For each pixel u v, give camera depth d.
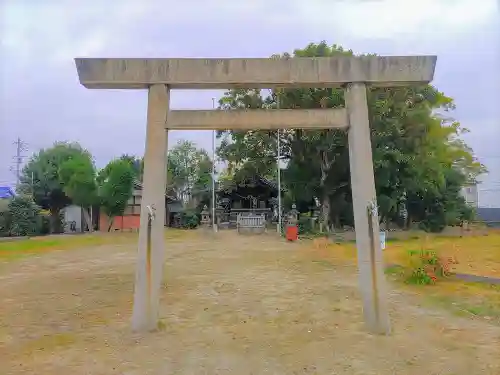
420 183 33.06
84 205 43.50
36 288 13.28
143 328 8.04
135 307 8.06
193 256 22.05
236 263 19.14
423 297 11.24
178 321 9.01
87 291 12.75
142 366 6.39
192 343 7.46
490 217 51.84
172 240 32.91
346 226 39.94
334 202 39.41
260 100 34.50
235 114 8.22
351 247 26.02
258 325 8.69
